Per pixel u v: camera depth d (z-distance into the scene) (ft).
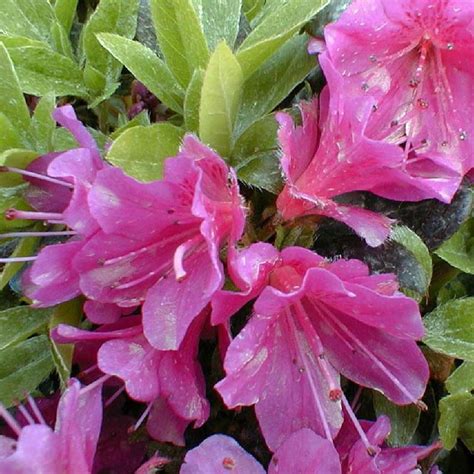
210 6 0.93
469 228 0.96
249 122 0.92
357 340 0.84
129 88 1.02
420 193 0.86
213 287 0.76
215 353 0.90
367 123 0.85
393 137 0.89
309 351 0.83
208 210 0.79
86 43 0.98
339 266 0.80
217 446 0.81
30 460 0.71
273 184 0.88
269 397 0.83
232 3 0.93
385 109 0.89
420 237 0.90
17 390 0.90
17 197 0.90
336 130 0.83
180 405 0.82
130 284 0.82
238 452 0.81
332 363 0.85
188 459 0.81
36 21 1.01
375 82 0.89
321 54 0.84
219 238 0.80
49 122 0.91
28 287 0.84
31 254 0.92
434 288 0.97
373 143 0.81
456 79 0.89
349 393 0.93
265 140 0.89
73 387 0.75
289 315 0.83
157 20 0.90
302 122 0.89
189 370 0.83
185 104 0.88
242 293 0.77
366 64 0.88
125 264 0.82
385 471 0.84
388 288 0.80
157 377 0.81
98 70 0.99
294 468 0.81
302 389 0.83
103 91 0.99
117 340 0.81
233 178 0.79
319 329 0.85
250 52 0.87
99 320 0.83
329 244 0.90
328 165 0.85
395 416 0.91
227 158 0.90
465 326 0.91
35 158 0.88
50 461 0.72
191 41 0.89
